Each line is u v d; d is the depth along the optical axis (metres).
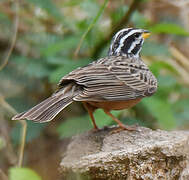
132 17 13.66
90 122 12.05
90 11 13.28
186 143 8.77
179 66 15.39
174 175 8.51
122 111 12.22
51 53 12.53
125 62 10.36
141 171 8.33
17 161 14.31
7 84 14.59
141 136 9.35
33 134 13.78
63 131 12.01
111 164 8.32
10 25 15.22
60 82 9.12
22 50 14.89
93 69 9.47
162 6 16.11
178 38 17.12
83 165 8.41
